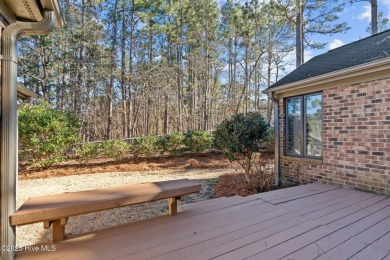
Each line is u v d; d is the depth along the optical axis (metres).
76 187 5.94
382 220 2.79
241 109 18.81
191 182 3.15
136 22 14.51
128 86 14.71
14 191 1.95
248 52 16.94
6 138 1.90
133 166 8.84
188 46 17.48
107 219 3.83
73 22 12.75
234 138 5.33
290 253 2.05
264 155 10.44
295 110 5.62
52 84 14.06
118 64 14.17
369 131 4.00
